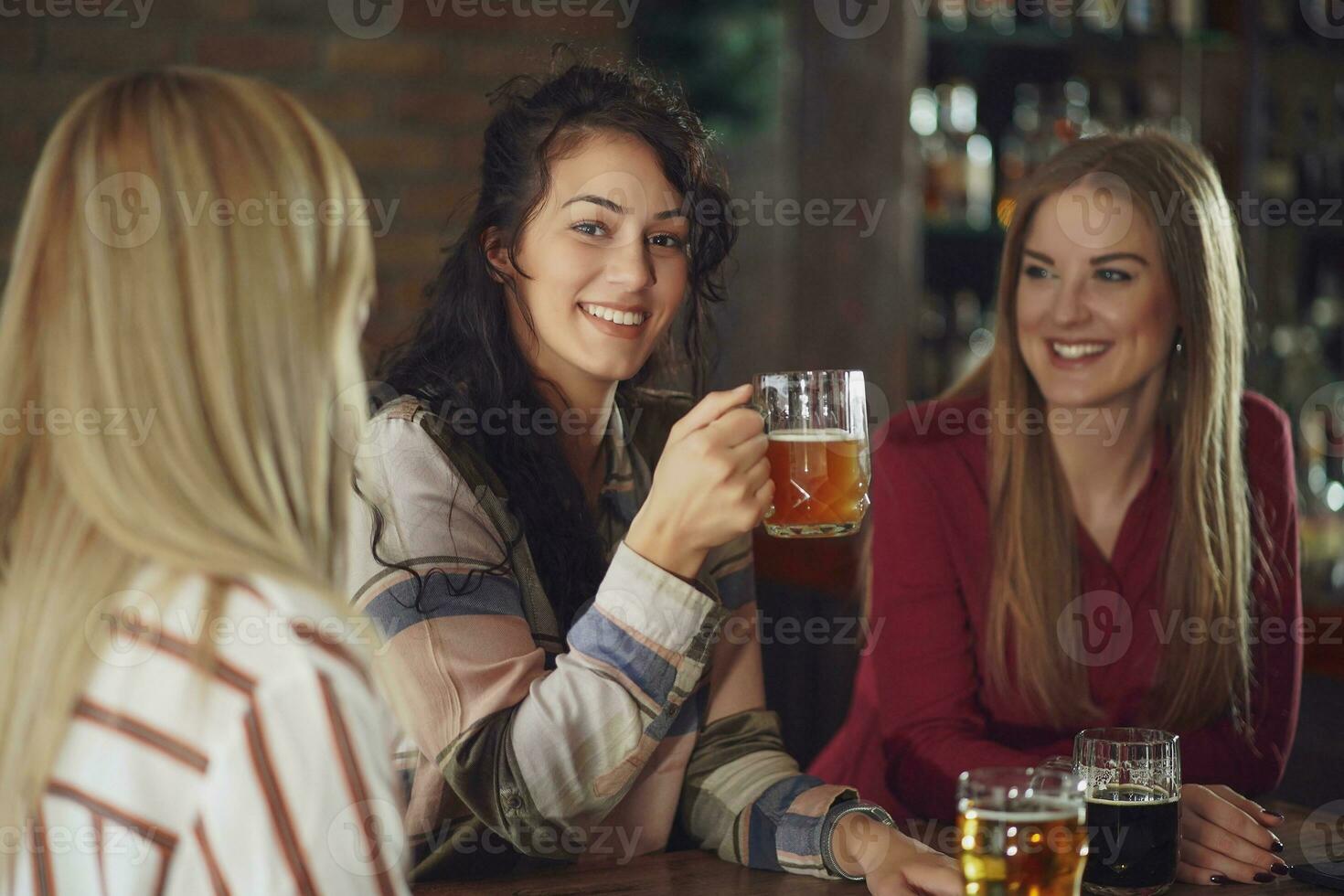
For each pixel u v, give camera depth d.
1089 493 1.75
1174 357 1.75
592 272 1.35
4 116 2.83
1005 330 1.76
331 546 0.79
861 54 3.16
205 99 0.75
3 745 0.71
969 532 1.76
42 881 0.69
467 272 1.41
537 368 1.42
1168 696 1.71
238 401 0.72
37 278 0.73
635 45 3.20
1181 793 1.22
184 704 0.69
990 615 1.73
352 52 3.05
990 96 3.20
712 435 1.16
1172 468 1.74
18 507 0.74
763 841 1.23
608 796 1.19
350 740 0.69
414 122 3.10
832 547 2.46
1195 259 1.69
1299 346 3.40
